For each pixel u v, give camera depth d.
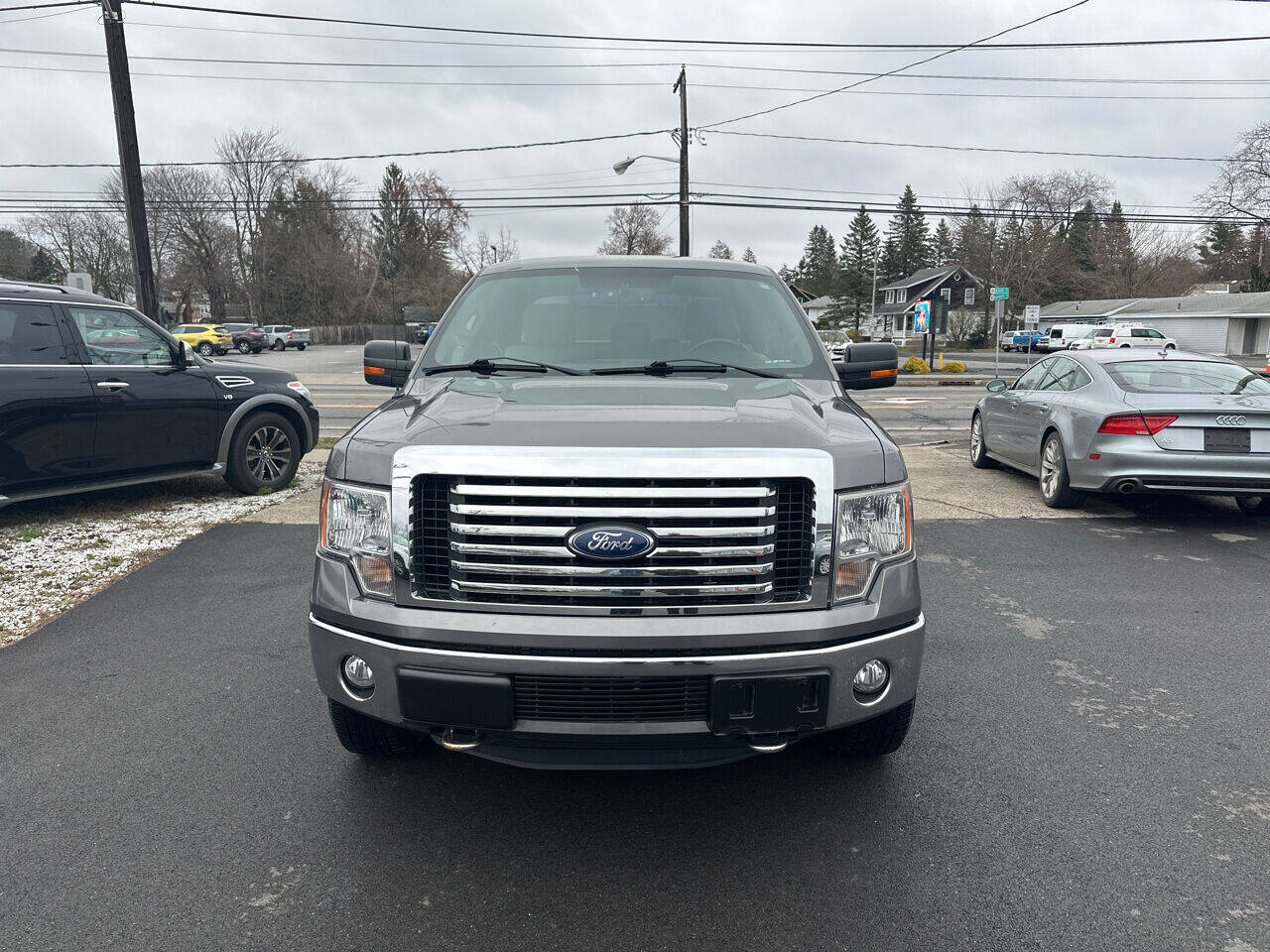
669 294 3.97
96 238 70.31
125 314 7.17
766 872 2.62
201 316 80.38
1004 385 9.32
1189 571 5.88
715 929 2.36
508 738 2.52
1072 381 7.98
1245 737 3.50
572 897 2.50
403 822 2.89
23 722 3.60
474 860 2.68
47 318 6.63
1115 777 3.17
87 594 5.26
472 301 4.04
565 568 2.41
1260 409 6.70
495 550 2.42
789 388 3.25
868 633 2.56
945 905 2.46
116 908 2.44
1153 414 6.84
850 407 3.16
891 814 2.93
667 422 2.63
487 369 3.52
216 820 2.89
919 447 12.16
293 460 8.52
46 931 2.34
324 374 29.67
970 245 71.25
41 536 6.57
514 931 2.35
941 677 4.09
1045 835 2.80
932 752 3.37
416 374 3.65
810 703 2.50
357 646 2.57
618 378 3.38
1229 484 6.76
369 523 2.59
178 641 4.52
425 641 2.48
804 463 2.47
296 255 74.50
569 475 2.38
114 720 3.62
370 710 2.59
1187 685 4.01
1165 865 2.64
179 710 3.72
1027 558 6.18
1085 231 74.25
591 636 2.39
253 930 2.35
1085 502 7.95
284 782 3.14
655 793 3.08
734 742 2.55
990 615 4.98
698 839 2.79
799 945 2.29
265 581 5.53
